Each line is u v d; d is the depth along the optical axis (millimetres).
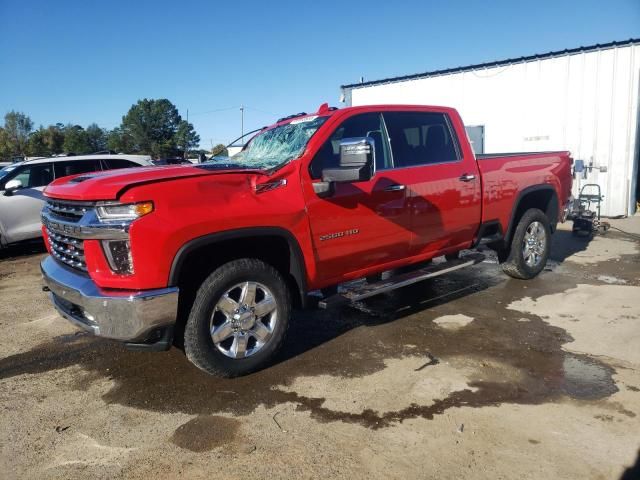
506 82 12469
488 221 5312
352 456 2697
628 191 11250
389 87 14578
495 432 2881
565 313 4918
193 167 3730
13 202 8797
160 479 2555
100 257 3148
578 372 3625
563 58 11602
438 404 3211
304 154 3857
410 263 4723
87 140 78625
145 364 3951
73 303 3359
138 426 3053
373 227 4188
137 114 77312
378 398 3312
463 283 6086
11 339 4598
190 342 3344
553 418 3012
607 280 6113
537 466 2568
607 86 11141
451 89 13398
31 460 2734
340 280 4129
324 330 4594
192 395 3424
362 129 4305
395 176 4379
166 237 3086
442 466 2590
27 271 7637
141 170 3666
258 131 5344
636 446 2719
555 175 6176
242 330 3535
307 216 3738
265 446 2809
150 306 3049
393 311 5105
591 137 11500
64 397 3447
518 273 5953
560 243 8594
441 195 4734
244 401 3320
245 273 3480
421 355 3986
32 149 73750
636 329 4449
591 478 2469
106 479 2562
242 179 3490
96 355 4168
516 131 12477
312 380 3596
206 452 2771
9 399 3434
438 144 4945
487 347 4121
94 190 3150
